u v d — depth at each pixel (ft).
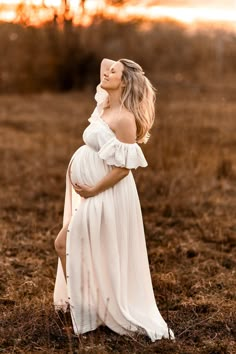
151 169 41.01
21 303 21.27
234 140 51.75
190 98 75.25
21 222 31.96
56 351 17.40
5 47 92.12
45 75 94.07
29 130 60.64
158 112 53.06
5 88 92.53
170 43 104.99
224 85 92.43
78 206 17.75
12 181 40.34
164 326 18.11
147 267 18.20
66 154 48.96
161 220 32.48
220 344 18.16
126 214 17.72
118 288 17.44
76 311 17.62
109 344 17.47
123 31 96.94
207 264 26.25
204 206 35.19
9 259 26.43
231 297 22.70
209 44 107.24
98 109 18.35
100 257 17.53
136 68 17.90
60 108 75.77
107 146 17.38
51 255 27.35
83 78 95.09
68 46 93.50
